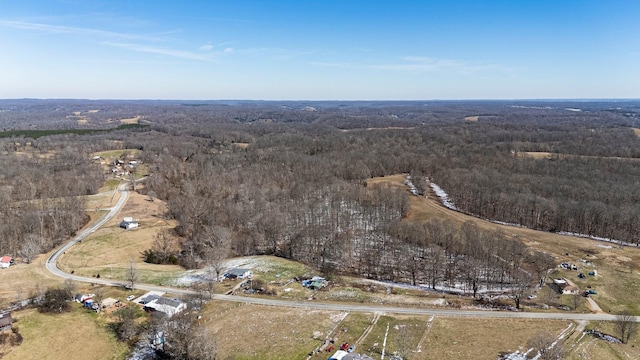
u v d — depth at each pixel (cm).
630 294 9556
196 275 9862
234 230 13150
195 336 6625
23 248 10262
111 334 7119
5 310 7456
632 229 13500
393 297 8962
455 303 8738
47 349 6531
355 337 7144
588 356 6794
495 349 6869
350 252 12088
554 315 8238
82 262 10381
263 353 6650
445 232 12606
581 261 11612
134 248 11669
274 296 8744
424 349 6844
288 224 13400
